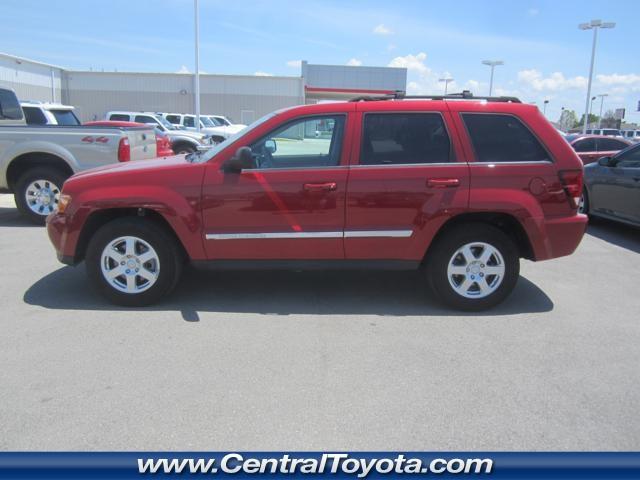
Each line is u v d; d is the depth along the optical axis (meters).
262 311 4.84
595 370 3.80
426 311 4.92
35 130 8.23
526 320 4.74
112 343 4.10
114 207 4.70
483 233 4.76
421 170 4.66
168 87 45.00
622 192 8.35
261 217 4.70
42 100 39.97
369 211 4.68
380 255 4.79
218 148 4.88
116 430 2.99
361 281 5.80
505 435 3.02
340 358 3.91
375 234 4.71
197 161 4.95
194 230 4.70
